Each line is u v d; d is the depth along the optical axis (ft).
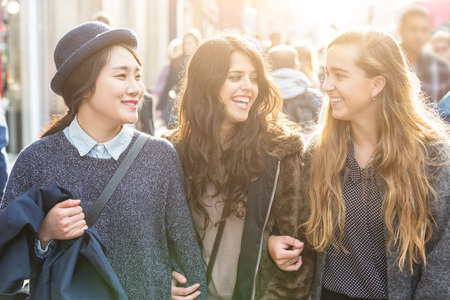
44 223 6.36
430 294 6.97
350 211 7.47
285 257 7.57
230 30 8.93
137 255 6.86
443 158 7.07
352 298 7.50
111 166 6.94
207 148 8.00
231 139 8.09
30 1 27.32
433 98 15.12
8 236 6.08
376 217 7.37
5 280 6.05
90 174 6.86
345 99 7.32
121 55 6.72
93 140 6.92
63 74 6.68
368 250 7.41
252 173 7.75
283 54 16.57
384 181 7.30
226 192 7.89
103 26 6.98
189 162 8.08
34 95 27.76
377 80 7.30
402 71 7.31
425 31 15.12
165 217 7.41
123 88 6.70
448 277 6.94
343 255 7.55
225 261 8.05
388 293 7.21
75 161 6.86
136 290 6.82
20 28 27.22
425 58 15.25
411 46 15.33
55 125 7.11
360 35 7.30
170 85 25.41
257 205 7.70
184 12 94.27
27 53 27.45
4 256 6.17
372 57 7.17
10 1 26.89
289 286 7.84
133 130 7.36
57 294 5.95
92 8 35.53
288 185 7.80
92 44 6.52
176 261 7.59
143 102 17.58
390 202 7.10
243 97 7.94
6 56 27.17
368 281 7.41
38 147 6.89
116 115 6.75
